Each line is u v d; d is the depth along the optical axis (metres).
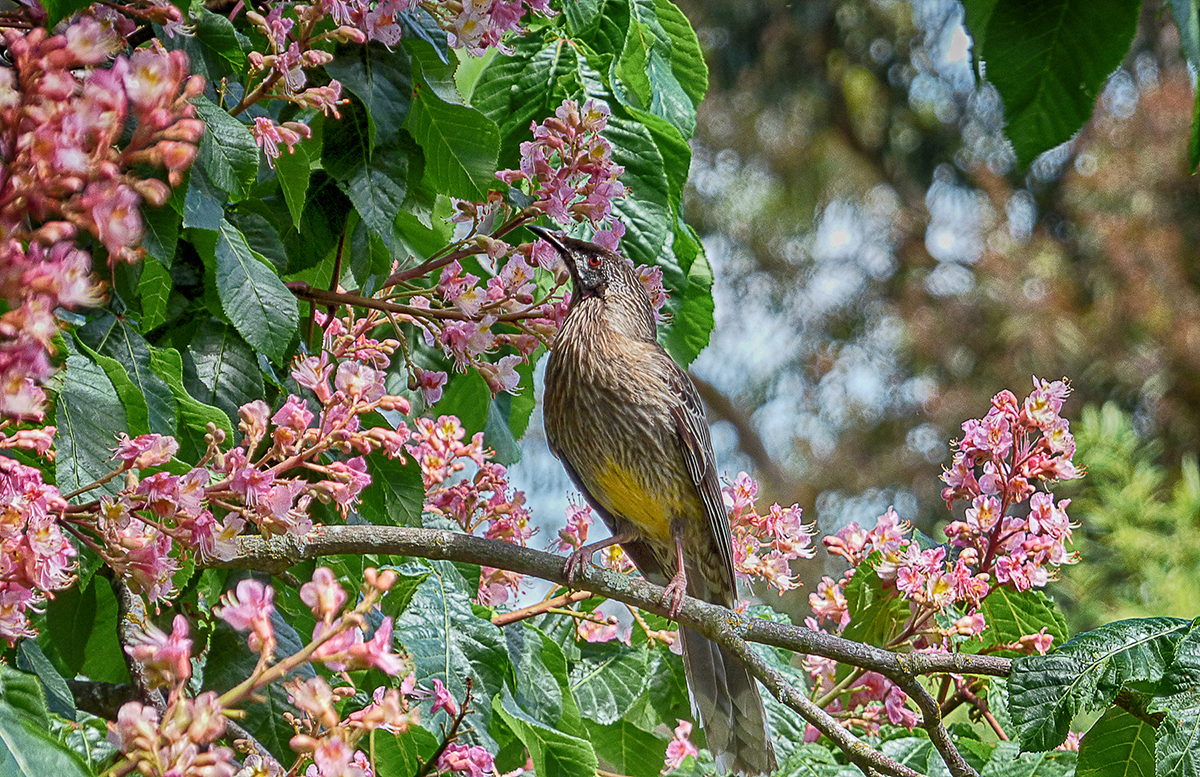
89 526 4.48
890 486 29.80
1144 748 6.21
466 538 6.54
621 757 8.23
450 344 6.85
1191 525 16.56
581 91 7.78
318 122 6.66
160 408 5.46
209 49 5.73
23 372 3.15
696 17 29.28
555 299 7.10
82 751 4.93
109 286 5.45
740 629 6.82
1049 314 29.16
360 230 7.00
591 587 6.94
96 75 3.17
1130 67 30.77
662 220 7.56
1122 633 5.93
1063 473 7.45
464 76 8.55
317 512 6.52
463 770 5.94
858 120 30.86
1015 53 3.06
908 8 29.75
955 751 6.58
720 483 8.88
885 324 30.95
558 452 9.12
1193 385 28.28
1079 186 30.19
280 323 5.69
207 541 4.52
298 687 3.61
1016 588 7.52
